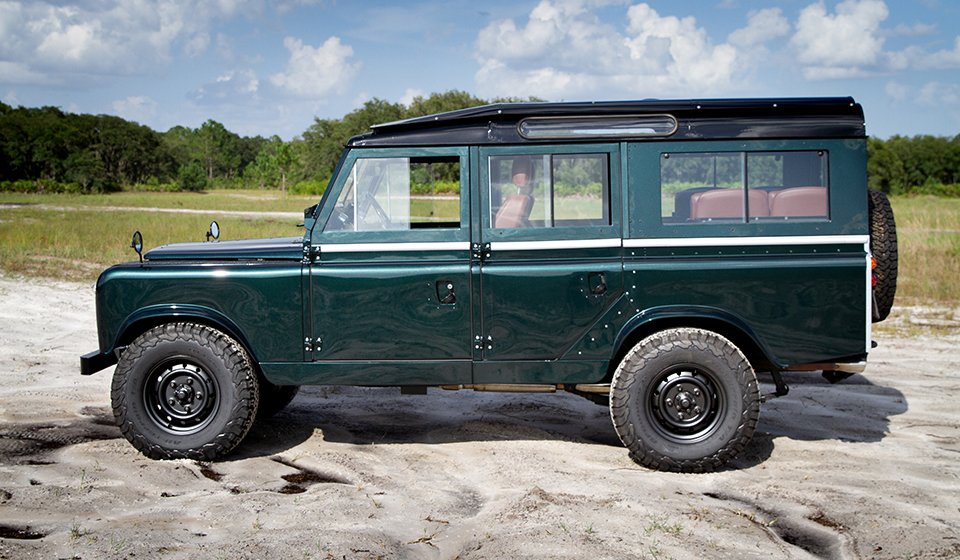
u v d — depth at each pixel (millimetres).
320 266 5762
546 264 5691
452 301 5715
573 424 6906
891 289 5891
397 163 5754
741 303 5621
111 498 5082
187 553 4289
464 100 83438
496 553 4328
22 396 7520
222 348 5730
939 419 6930
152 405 5809
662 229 5641
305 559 4230
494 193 5723
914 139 103625
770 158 5629
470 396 7840
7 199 62062
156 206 49719
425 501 5113
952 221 27453
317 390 8062
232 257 5938
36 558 4203
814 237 5590
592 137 5648
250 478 5539
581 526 4660
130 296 5836
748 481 5469
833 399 7605
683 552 4340
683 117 5641
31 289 13867
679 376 5562
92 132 144250
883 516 4840
